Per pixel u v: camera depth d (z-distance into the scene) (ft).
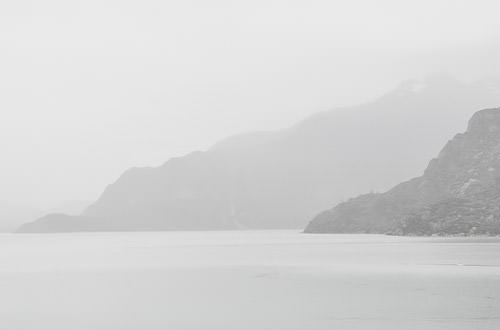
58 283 445.37
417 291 349.82
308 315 282.97
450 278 410.11
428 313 277.44
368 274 458.91
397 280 409.69
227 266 583.99
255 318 279.28
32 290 400.88
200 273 511.40
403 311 284.61
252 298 343.26
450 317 267.18
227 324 267.39
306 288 382.83
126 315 293.84
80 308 317.22
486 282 383.65
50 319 285.43
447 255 614.34
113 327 265.95
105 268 593.83
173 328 261.65
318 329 252.83
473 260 543.39
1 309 316.19
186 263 647.56
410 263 536.83
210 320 277.23
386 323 259.39
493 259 550.77
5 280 472.03
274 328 257.14
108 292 385.29
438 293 338.34
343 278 435.53
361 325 257.34
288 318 277.03
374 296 335.67
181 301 337.72
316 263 586.04
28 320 283.59
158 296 360.89
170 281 449.48
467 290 347.56
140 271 547.49
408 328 248.93
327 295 345.92
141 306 321.52
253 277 465.06
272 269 533.55
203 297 352.28
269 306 312.29
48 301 345.10
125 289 401.08
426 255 625.82
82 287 416.67
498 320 259.60
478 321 257.96
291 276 465.06
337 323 262.88
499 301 305.94
